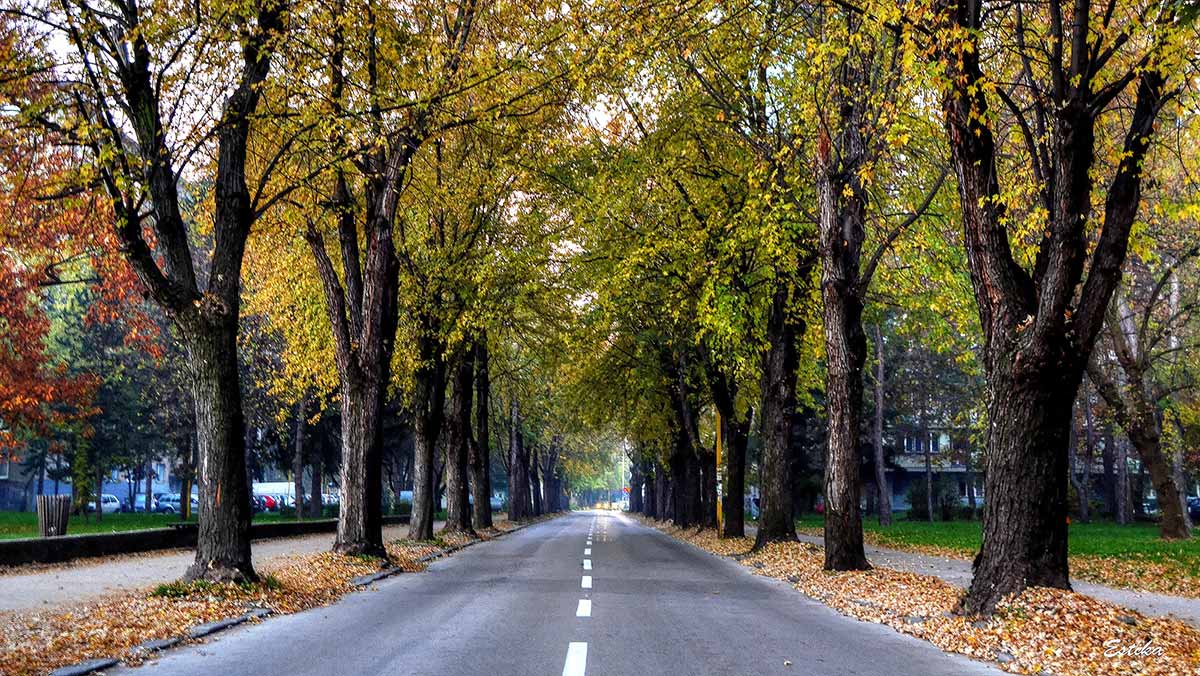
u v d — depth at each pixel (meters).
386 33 14.28
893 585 14.60
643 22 13.73
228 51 12.67
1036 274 11.05
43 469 52.25
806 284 21.44
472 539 33.28
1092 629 9.18
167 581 15.03
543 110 20.42
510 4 17.80
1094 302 10.27
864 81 16.53
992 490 10.83
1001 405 10.80
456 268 25.97
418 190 22.72
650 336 34.22
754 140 19.09
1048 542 10.52
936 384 51.97
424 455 29.47
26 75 11.27
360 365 19.94
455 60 15.77
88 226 16.62
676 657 8.32
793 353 23.52
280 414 29.03
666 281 24.88
